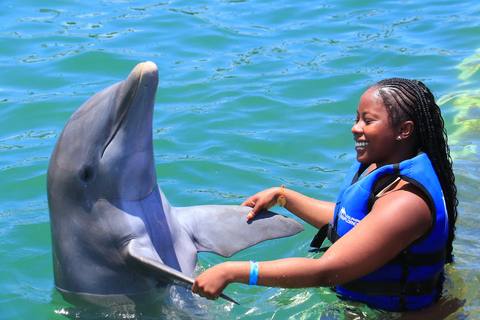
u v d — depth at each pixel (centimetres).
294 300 378
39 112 654
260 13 984
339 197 384
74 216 364
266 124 636
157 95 701
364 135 343
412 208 319
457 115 652
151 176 369
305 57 805
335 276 318
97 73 752
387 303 346
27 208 494
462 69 749
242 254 443
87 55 794
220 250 405
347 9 995
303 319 357
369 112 340
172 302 379
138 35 876
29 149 583
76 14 964
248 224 420
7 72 747
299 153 583
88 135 353
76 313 373
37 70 752
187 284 346
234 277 316
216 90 711
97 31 888
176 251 384
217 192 512
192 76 750
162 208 381
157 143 595
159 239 373
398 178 338
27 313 371
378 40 851
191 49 834
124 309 371
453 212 366
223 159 566
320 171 552
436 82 720
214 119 645
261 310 373
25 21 920
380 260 318
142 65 336
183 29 902
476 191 502
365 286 349
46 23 915
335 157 577
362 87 708
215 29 905
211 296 318
